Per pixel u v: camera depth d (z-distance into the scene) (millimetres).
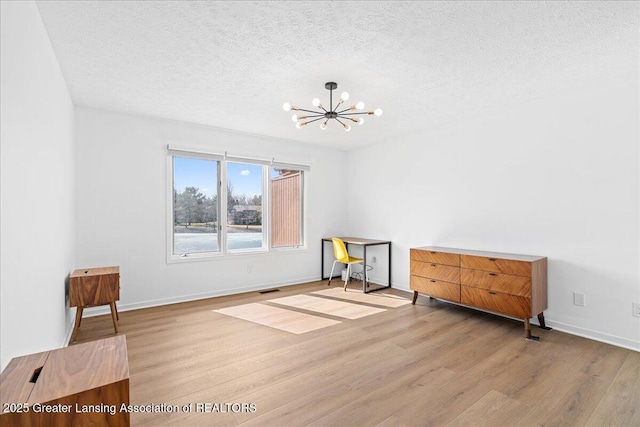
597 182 2936
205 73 2693
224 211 4512
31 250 1660
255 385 2160
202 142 4301
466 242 3984
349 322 3406
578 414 1857
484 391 2092
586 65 2523
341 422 1777
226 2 1775
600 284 2916
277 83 2906
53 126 2234
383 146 5141
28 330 1601
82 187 3502
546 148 3271
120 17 1906
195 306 3953
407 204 4742
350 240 5145
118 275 3051
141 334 3041
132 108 3584
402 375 2299
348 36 2129
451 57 2414
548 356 2598
